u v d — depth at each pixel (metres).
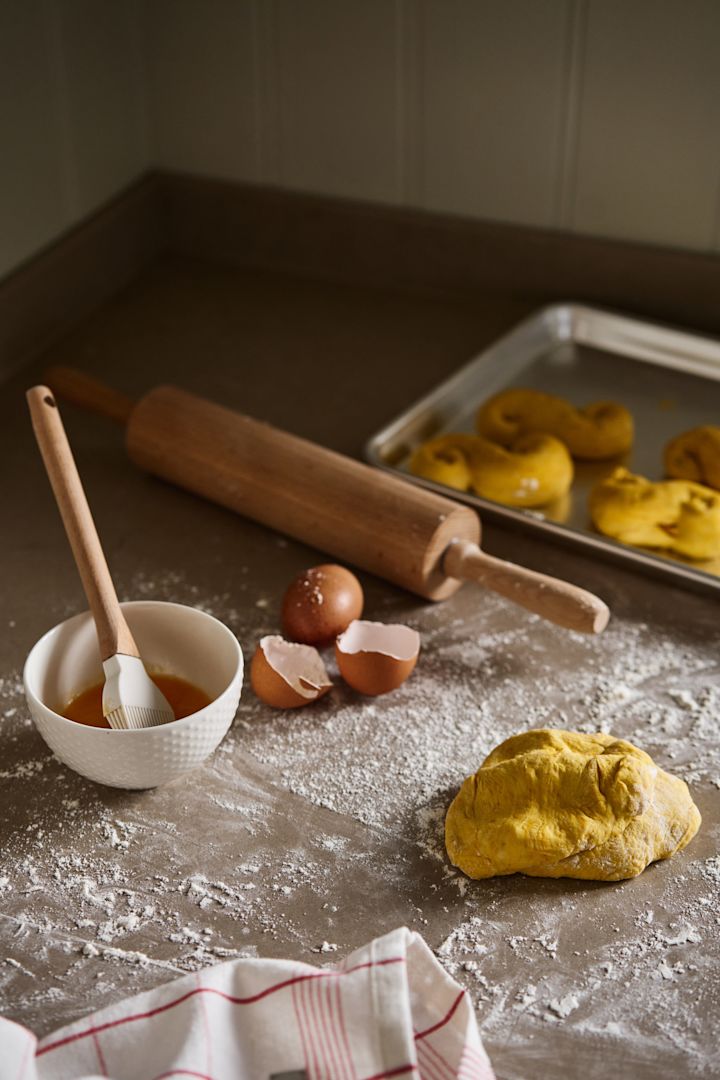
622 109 1.32
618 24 1.27
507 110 1.37
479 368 1.29
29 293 1.37
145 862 0.79
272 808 0.83
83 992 0.71
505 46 1.33
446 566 1.00
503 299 1.47
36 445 1.25
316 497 1.04
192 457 1.12
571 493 1.15
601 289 1.41
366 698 0.92
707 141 1.30
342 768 0.86
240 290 1.53
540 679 0.94
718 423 1.25
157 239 1.59
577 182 1.38
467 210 1.46
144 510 1.15
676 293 1.38
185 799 0.84
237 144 1.52
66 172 1.42
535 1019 0.69
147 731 0.77
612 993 0.71
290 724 0.90
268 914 0.76
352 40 1.40
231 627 1.00
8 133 1.32
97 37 1.42
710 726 0.90
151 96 1.53
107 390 1.22
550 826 0.77
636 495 1.06
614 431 1.18
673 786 0.81
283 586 1.05
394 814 0.82
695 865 0.79
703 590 1.02
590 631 0.93
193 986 0.65
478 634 0.99
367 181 1.49
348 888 0.77
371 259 1.52
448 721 0.90
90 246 1.46
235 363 1.37
